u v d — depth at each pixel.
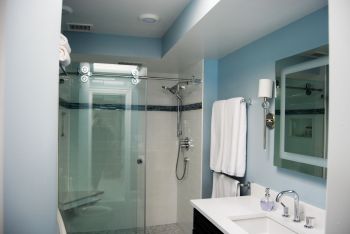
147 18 2.28
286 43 1.84
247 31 1.96
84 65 2.40
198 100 2.99
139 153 2.61
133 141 2.58
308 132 1.58
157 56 2.88
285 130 1.79
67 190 2.34
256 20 1.74
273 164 1.92
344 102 0.82
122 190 2.58
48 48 0.90
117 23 2.45
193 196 3.10
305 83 1.62
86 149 2.45
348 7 0.83
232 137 2.28
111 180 2.54
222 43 2.29
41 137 0.89
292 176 1.74
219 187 2.53
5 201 0.87
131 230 2.60
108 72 2.46
